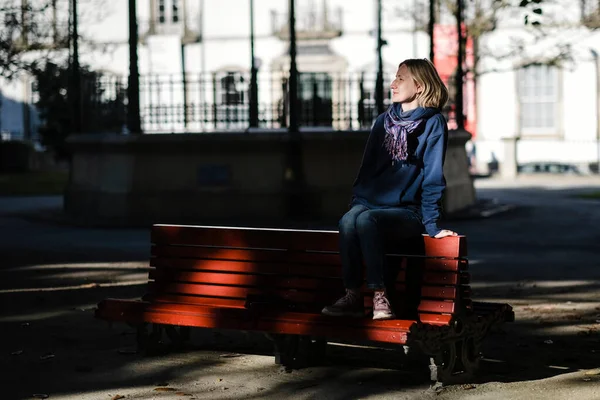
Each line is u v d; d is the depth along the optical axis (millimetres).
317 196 17172
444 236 5484
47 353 6672
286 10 42125
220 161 17141
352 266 5539
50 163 37281
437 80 5598
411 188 5590
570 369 6145
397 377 5887
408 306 5590
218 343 6996
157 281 6430
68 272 10953
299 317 5680
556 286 9969
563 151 38812
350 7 41562
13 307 8641
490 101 39250
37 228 16359
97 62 43438
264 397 5441
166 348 6695
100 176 17594
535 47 37812
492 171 37312
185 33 42844
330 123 20031
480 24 28531
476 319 5766
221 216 17109
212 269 6219
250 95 19688
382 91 18594
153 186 17203
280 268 5988
